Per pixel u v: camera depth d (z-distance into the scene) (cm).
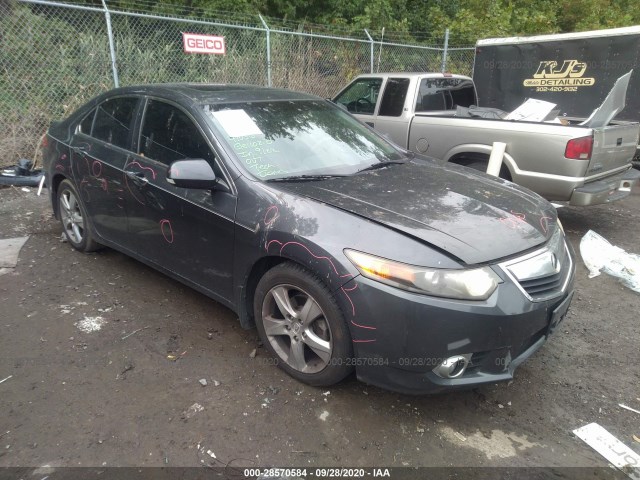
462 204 287
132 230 379
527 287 251
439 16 1550
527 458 242
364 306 240
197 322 354
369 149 376
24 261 448
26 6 792
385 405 275
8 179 671
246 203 290
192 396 278
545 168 528
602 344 347
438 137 619
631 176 575
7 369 298
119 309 369
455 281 232
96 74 857
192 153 327
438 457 241
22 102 785
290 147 335
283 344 297
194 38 835
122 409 266
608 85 789
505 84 918
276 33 997
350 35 1341
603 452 248
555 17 1769
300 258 261
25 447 239
